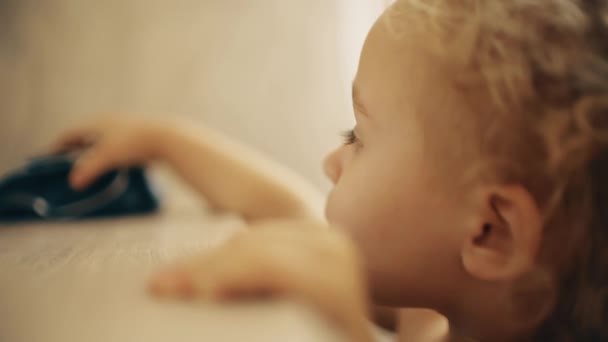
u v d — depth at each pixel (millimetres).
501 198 344
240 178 656
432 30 375
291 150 933
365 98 401
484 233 359
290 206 641
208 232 470
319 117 927
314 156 928
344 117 915
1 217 554
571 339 352
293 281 199
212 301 184
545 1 351
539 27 343
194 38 949
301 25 931
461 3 374
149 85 947
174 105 949
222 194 655
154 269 248
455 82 357
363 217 395
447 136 360
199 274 193
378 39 401
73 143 684
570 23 341
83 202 577
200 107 952
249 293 194
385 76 389
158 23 946
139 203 621
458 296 387
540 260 344
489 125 344
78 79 935
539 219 338
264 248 205
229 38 948
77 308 177
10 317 167
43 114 922
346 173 412
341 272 209
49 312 172
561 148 326
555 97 329
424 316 510
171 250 334
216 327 153
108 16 942
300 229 223
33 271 250
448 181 364
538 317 361
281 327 152
